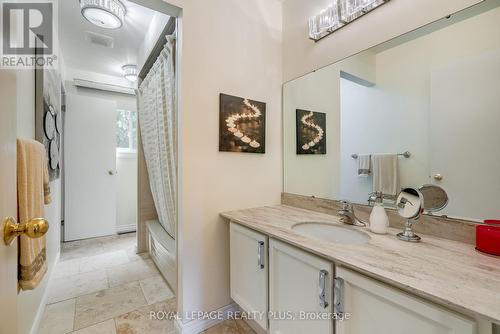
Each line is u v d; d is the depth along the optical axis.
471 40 1.02
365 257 0.87
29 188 0.97
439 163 1.12
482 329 0.59
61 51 2.74
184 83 1.44
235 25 1.66
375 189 1.38
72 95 3.18
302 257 1.04
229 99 1.62
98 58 2.97
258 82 1.80
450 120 1.08
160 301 1.86
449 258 0.85
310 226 1.39
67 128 3.15
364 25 1.40
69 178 3.17
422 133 1.18
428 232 1.12
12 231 0.61
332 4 1.51
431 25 1.13
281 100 1.95
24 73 1.34
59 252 2.68
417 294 0.68
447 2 1.08
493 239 0.86
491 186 0.97
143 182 2.95
